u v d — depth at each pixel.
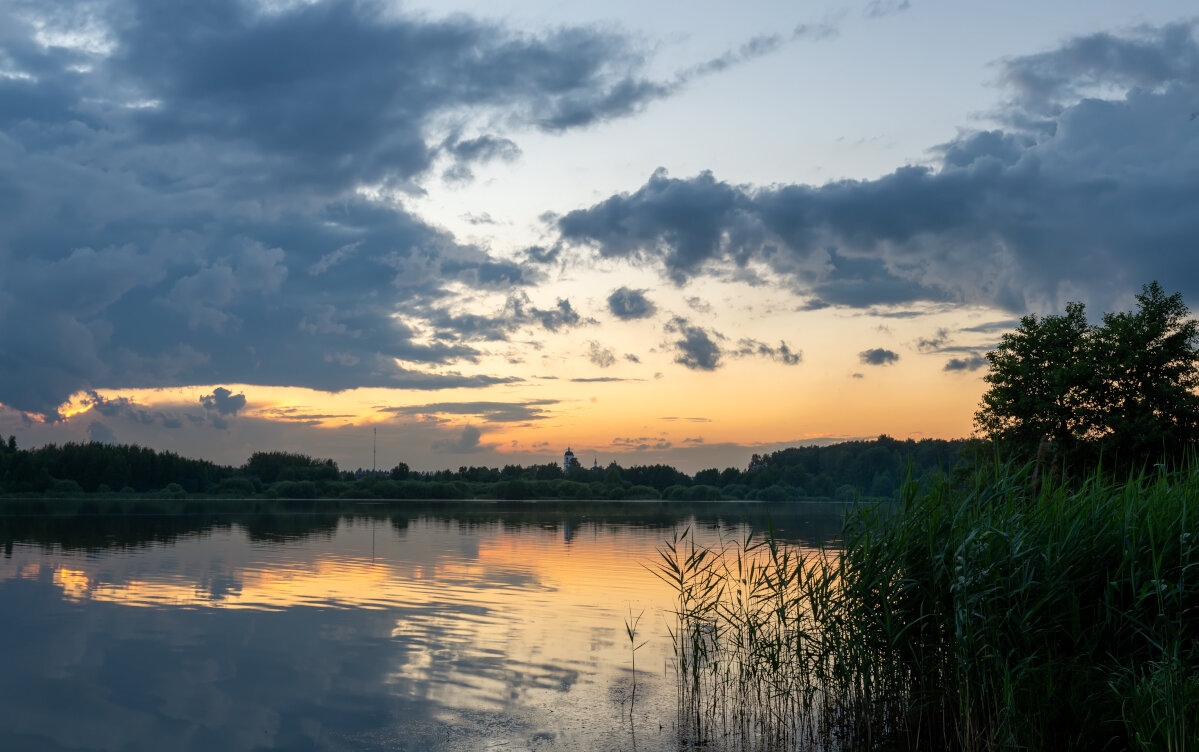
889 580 12.41
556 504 171.62
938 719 12.64
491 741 12.69
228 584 29.83
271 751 12.23
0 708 14.37
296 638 20.14
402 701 14.75
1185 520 11.20
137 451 166.50
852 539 13.17
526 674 16.61
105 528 61.34
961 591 11.09
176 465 173.12
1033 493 12.89
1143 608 10.91
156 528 62.06
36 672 16.80
